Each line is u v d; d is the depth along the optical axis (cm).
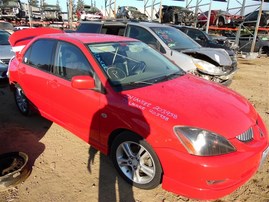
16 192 289
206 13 1842
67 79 351
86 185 301
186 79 350
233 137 249
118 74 319
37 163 342
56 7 2189
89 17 1892
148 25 693
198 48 675
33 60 421
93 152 368
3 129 441
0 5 2017
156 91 298
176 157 244
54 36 395
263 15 1558
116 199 280
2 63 718
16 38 511
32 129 441
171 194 285
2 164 313
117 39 389
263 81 884
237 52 1515
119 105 286
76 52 345
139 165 286
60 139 407
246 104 311
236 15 1669
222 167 234
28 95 441
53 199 280
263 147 268
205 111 266
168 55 625
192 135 242
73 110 345
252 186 304
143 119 266
